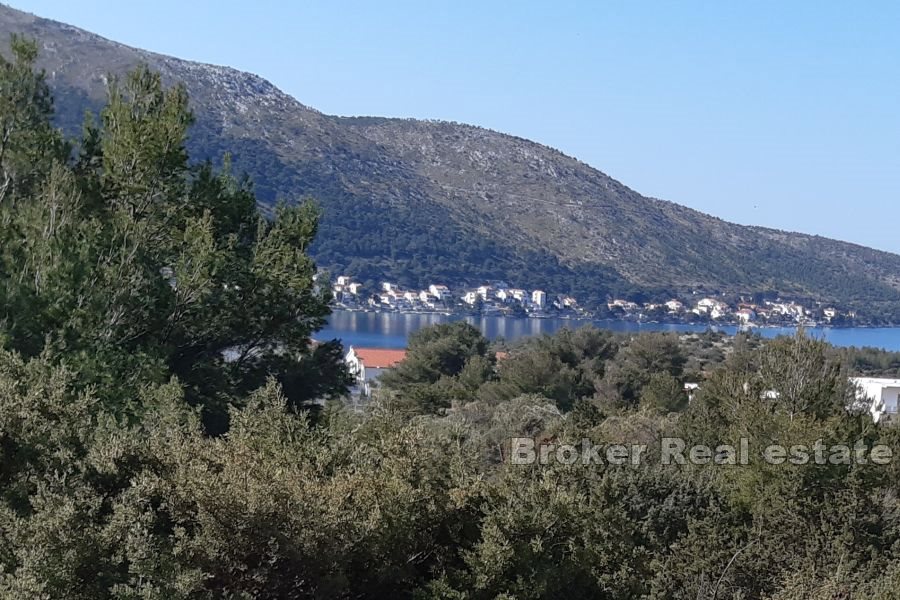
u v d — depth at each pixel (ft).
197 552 27.22
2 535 26.23
